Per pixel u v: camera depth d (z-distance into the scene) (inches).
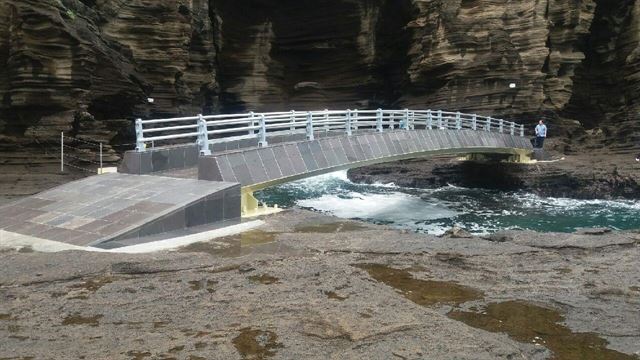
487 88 1204.5
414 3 1286.9
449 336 193.2
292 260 289.3
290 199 887.7
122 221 362.3
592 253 317.7
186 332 197.3
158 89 1067.3
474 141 907.4
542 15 1196.5
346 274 264.7
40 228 367.2
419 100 1316.4
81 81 794.2
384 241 337.1
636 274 271.7
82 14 907.4
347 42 1445.6
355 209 805.2
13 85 741.3
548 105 1230.3
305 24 1460.4
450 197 932.0
